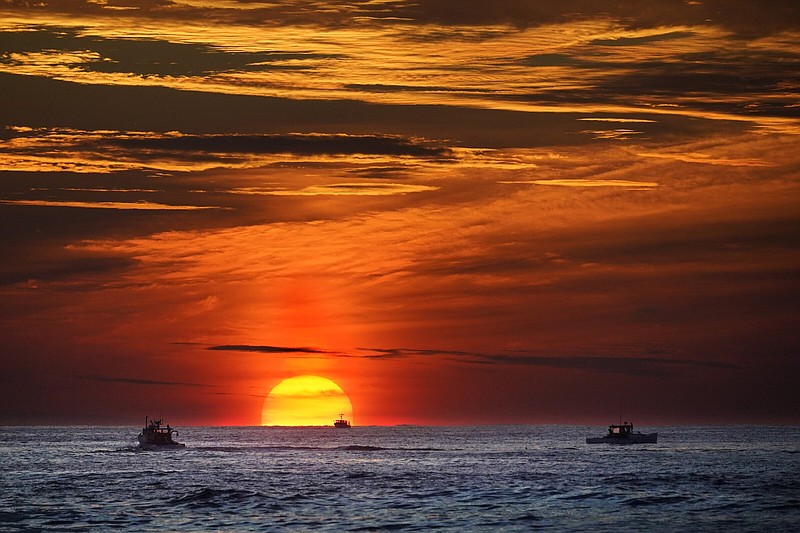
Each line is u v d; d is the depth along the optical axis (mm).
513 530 185500
